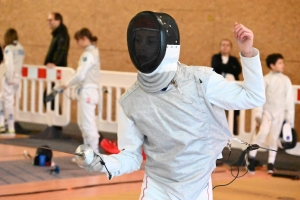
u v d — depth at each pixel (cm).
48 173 656
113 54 1135
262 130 699
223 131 294
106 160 285
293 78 940
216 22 1016
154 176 296
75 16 1180
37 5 1242
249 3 978
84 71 721
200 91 281
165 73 280
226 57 860
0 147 810
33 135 938
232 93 280
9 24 1288
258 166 759
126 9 1115
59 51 953
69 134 980
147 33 279
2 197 539
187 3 1047
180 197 284
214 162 294
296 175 686
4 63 948
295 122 923
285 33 945
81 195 565
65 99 916
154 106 285
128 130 298
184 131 281
